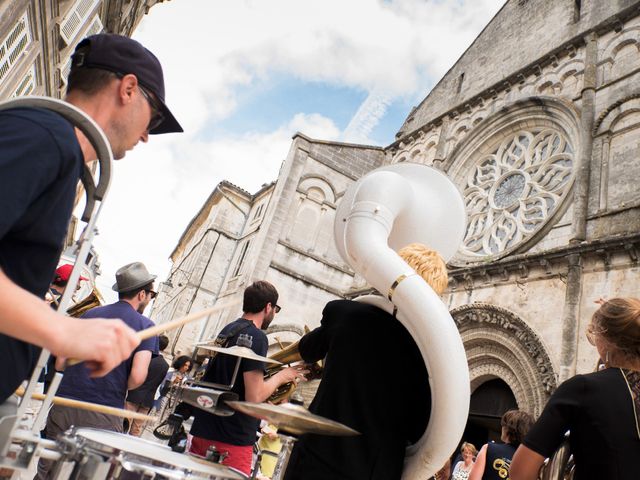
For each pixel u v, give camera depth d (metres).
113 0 13.59
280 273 21.23
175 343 26.72
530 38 19.16
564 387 2.57
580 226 12.27
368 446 2.10
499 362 12.59
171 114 1.92
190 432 4.27
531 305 12.26
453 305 14.58
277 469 3.36
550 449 2.46
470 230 17.47
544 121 16.47
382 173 2.79
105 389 4.07
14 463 1.49
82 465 1.69
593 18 16.39
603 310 2.76
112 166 1.64
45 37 9.88
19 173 1.19
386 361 2.26
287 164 23.33
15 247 1.39
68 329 1.18
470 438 15.24
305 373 3.33
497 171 17.80
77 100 1.72
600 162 13.02
